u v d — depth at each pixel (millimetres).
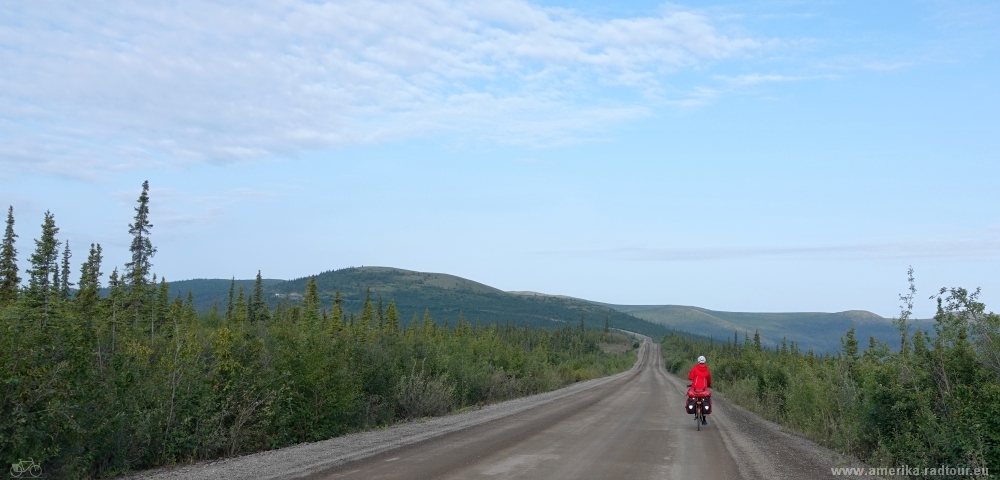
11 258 23781
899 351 13375
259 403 14188
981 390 10641
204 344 14367
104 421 10703
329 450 13383
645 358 178000
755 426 22516
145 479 10492
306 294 49438
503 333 124125
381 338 26594
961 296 11617
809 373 21609
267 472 10656
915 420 12203
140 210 30266
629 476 11078
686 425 20953
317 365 16656
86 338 10539
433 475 10547
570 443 15188
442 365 27812
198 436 12875
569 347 134125
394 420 21625
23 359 9367
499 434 16562
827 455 14828
